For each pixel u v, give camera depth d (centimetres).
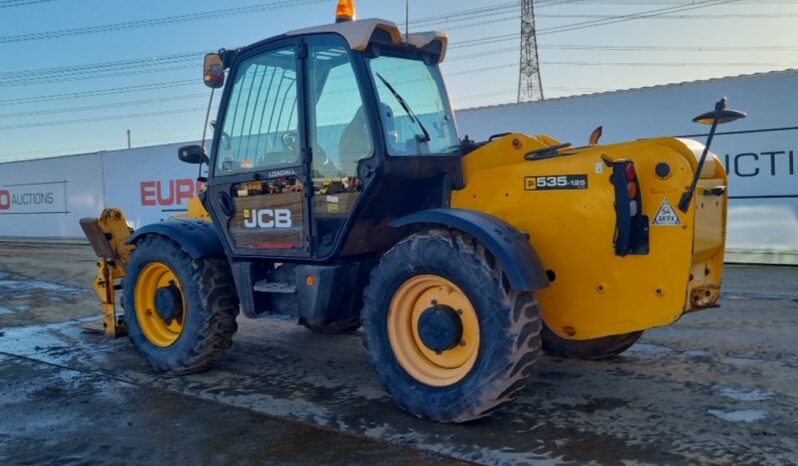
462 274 360
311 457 342
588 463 320
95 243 617
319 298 426
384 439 360
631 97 1044
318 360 530
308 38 425
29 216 2002
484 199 417
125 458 350
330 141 418
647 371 466
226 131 477
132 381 487
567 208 381
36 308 812
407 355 393
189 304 482
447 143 455
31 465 345
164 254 497
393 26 416
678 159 351
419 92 445
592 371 468
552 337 498
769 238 982
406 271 381
